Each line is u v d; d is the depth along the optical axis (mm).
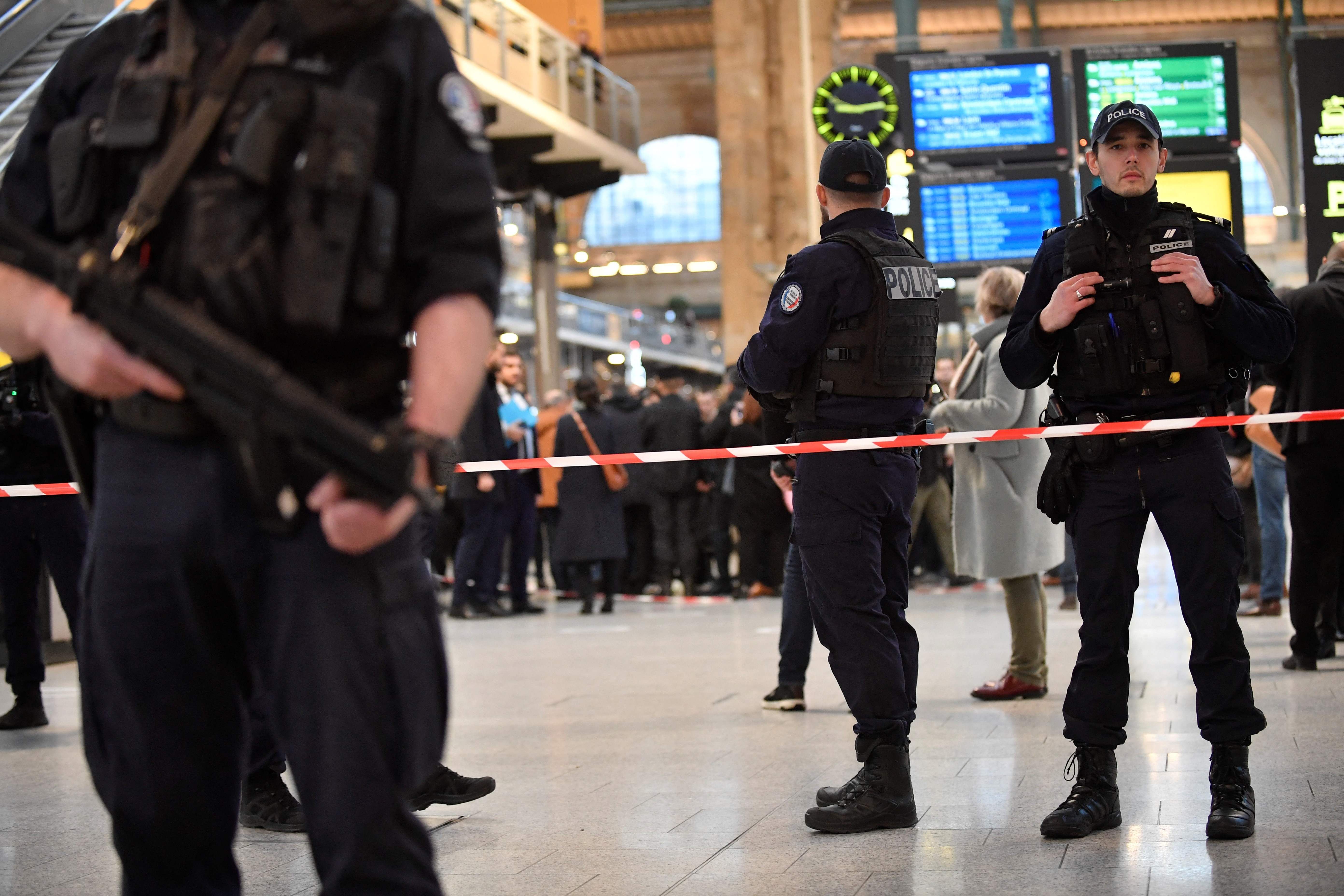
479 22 16375
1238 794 3256
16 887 3141
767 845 3320
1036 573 5457
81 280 1498
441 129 1615
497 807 3832
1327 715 4738
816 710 5430
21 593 5590
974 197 12844
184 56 1611
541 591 13930
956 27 40000
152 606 1602
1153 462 3293
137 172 1615
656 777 4199
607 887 2984
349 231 1543
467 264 1601
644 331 45562
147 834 1671
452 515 11648
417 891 1588
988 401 5363
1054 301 3354
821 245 3719
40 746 5164
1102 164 3395
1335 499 5777
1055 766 4105
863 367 3654
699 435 12133
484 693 6262
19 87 9844
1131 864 3021
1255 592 9102
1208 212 12656
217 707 1677
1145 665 6223
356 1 1587
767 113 21484
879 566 3629
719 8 21500
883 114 12773
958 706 5359
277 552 1567
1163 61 12680
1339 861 2949
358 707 1562
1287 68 38000
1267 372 5855
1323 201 12172
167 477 1581
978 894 2846
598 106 20422
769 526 11297
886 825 3434
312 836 1585
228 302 1528
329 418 1448
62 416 1688
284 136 1546
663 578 12266
